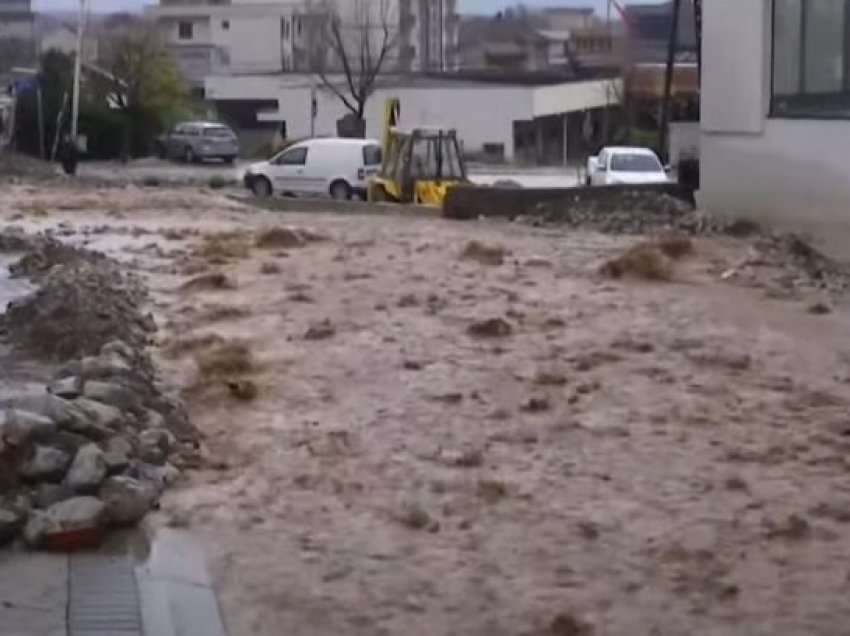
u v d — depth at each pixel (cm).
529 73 7794
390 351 1335
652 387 1209
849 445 1032
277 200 3416
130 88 6184
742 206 2495
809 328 1516
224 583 736
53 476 817
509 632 685
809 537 830
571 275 1877
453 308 1590
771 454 1005
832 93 2316
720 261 2030
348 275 1845
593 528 837
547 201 2833
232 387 1152
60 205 2916
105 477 823
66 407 866
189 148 5756
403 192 3875
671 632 689
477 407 1125
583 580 755
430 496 894
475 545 806
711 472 959
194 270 1875
